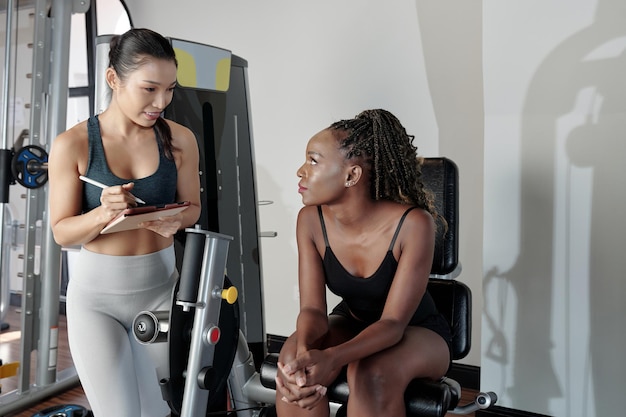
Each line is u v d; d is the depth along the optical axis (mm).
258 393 1873
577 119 2092
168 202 1540
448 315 1689
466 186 2650
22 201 3551
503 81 2186
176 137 1578
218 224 2246
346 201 1439
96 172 1450
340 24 2885
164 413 1624
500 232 2248
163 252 1550
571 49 2070
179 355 1364
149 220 1340
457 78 2629
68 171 1431
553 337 2188
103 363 1434
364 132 1428
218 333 1347
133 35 1391
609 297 2090
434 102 2693
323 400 1401
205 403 1368
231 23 3207
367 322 1572
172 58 1427
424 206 1556
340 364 1257
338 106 2934
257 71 3145
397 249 1420
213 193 2230
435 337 1461
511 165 2211
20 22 2971
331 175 1407
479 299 2658
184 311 1359
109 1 3719
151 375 1584
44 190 2570
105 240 1463
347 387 1386
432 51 2676
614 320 2088
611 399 2109
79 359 1444
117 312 1487
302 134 3043
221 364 1521
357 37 2852
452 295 1694
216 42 3271
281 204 3129
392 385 1299
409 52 2730
